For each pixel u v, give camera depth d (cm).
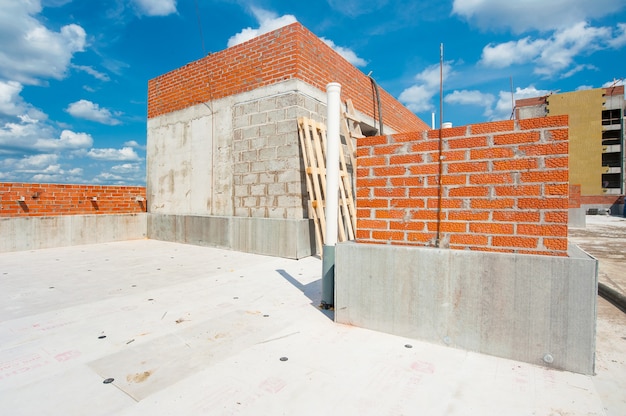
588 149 4222
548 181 209
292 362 209
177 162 793
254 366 204
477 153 230
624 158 4175
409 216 255
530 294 207
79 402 167
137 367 202
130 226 829
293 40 594
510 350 212
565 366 199
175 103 797
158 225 827
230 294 362
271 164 620
